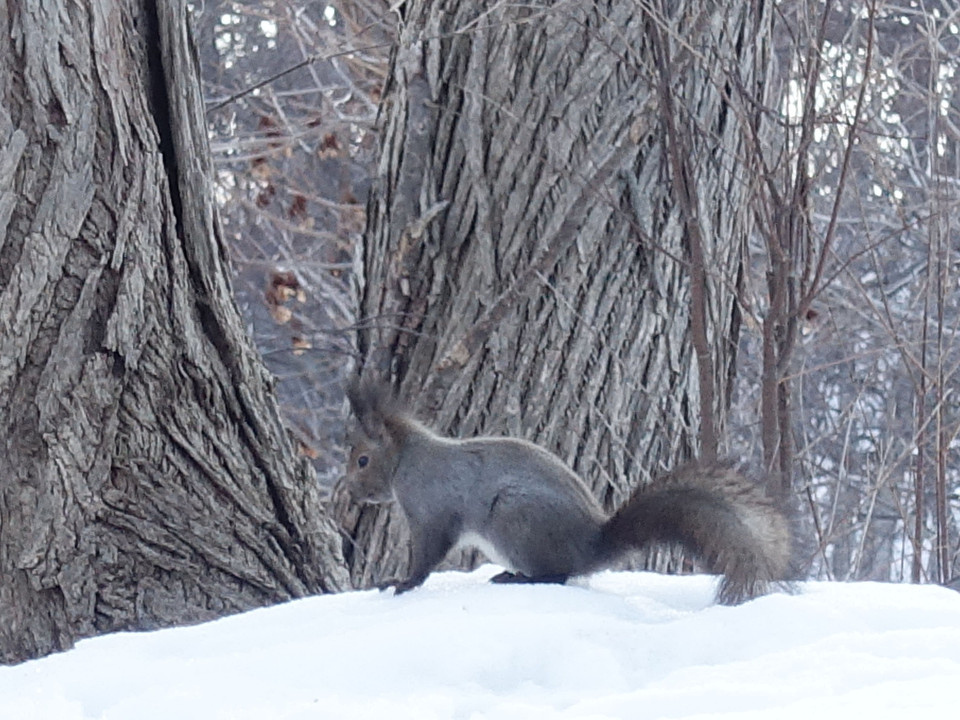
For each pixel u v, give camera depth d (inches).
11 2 258.4
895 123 610.2
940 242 442.9
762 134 422.6
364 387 268.5
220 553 285.6
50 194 261.6
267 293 578.9
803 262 442.3
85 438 266.2
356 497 264.7
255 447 291.4
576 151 393.7
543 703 180.1
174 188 281.6
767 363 384.2
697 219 375.2
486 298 394.0
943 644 190.5
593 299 391.5
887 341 596.4
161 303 275.9
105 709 185.5
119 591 273.7
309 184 695.1
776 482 249.0
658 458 396.5
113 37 268.4
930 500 642.2
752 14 414.3
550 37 394.0
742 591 233.0
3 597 265.1
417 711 174.9
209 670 195.2
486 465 255.6
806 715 158.7
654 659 196.7
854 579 441.7
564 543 249.4
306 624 221.5
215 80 761.6
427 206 402.6
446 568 387.9
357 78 709.3
